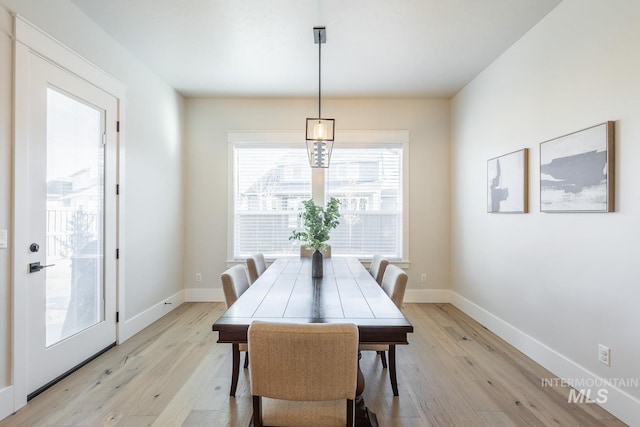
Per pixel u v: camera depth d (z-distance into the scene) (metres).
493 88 3.26
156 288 3.60
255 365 1.23
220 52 3.10
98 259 2.69
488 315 3.34
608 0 1.95
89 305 2.59
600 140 1.98
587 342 2.11
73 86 2.38
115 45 2.88
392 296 2.20
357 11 2.46
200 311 3.91
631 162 1.82
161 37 2.84
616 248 1.90
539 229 2.58
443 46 2.97
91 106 2.59
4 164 1.88
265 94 4.17
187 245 4.35
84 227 2.52
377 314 1.68
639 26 1.77
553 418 1.88
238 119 4.34
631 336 1.81
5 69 1.88
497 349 2.84
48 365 2.17
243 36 2.82
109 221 2.80
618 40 1.89
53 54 2.19
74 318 2.42
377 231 4.39
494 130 3.24
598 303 2.03
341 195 4.39
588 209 2.07
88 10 2.45
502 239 3.10
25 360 1.99
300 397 1.23
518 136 2.85
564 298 2.31
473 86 3.68
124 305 3.01
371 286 2.29
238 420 1.85
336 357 1.21
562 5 2.32
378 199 4.39
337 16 2.52
